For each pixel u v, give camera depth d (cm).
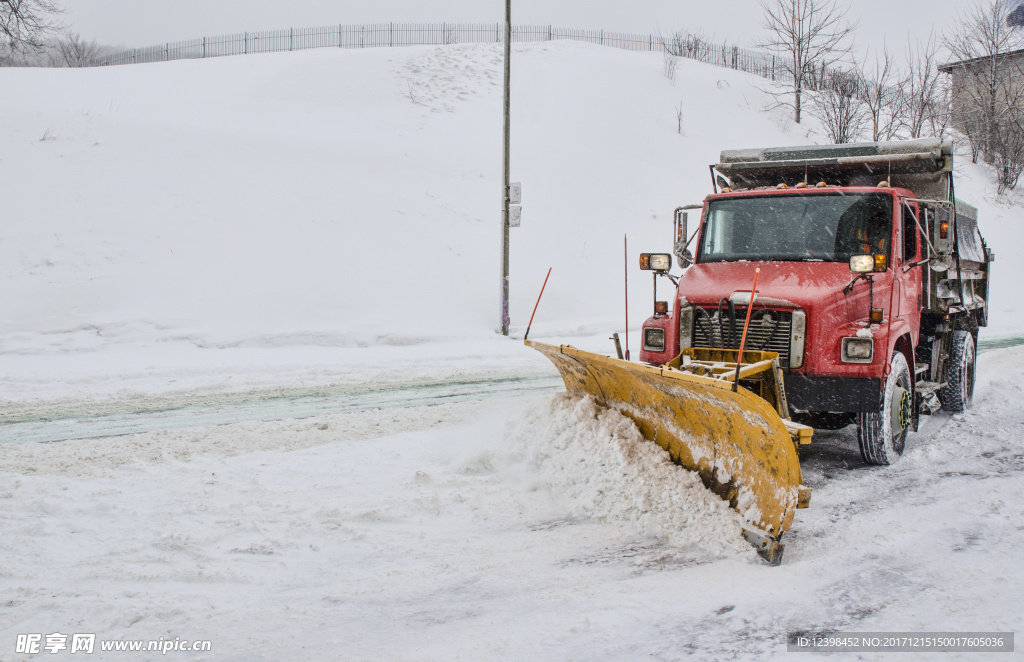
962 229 822
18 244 1374
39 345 1113
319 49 4012
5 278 1281
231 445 627
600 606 347
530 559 407
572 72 3541
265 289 1398
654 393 498
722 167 789
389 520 464
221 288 1371
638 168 2614
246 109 2669
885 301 608
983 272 907
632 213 2267
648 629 324
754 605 348
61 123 1830
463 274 1672
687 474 470
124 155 1744
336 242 1639
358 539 430
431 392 881
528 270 1777
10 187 1529
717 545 418
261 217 1648
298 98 2869
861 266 558
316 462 580
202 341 1183
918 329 690
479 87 3272
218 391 873
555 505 491
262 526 444
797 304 555
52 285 1283
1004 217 2906
